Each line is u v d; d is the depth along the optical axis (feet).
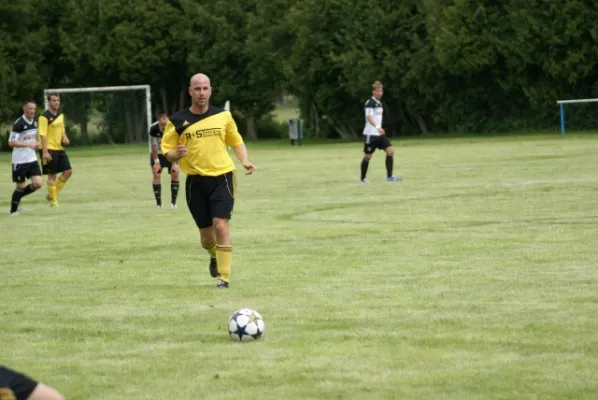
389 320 57.52
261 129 449.89
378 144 166.71
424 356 48.88
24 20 412.98
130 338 55.31
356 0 375.66
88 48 419.95
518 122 366.63
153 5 416.26
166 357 50.55
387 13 371.35
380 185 159.74
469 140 324.80
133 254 89.76
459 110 375.04
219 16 415.03
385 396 42.32
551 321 55.72
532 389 42.65
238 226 108.37
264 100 421.59
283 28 397.19
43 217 129.39
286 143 385.09
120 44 417.90
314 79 393.91
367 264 78.74
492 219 105.60
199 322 59.06
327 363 48.19
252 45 401.70
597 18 328.70
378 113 166.20
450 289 66.64
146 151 339.98
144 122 369.09
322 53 390.42
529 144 273.33
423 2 365.61
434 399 41.68
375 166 212.02
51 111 146.30
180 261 84.58
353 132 409.69
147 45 419.74
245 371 47.19
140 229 110.32
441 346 50.83
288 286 70.18
